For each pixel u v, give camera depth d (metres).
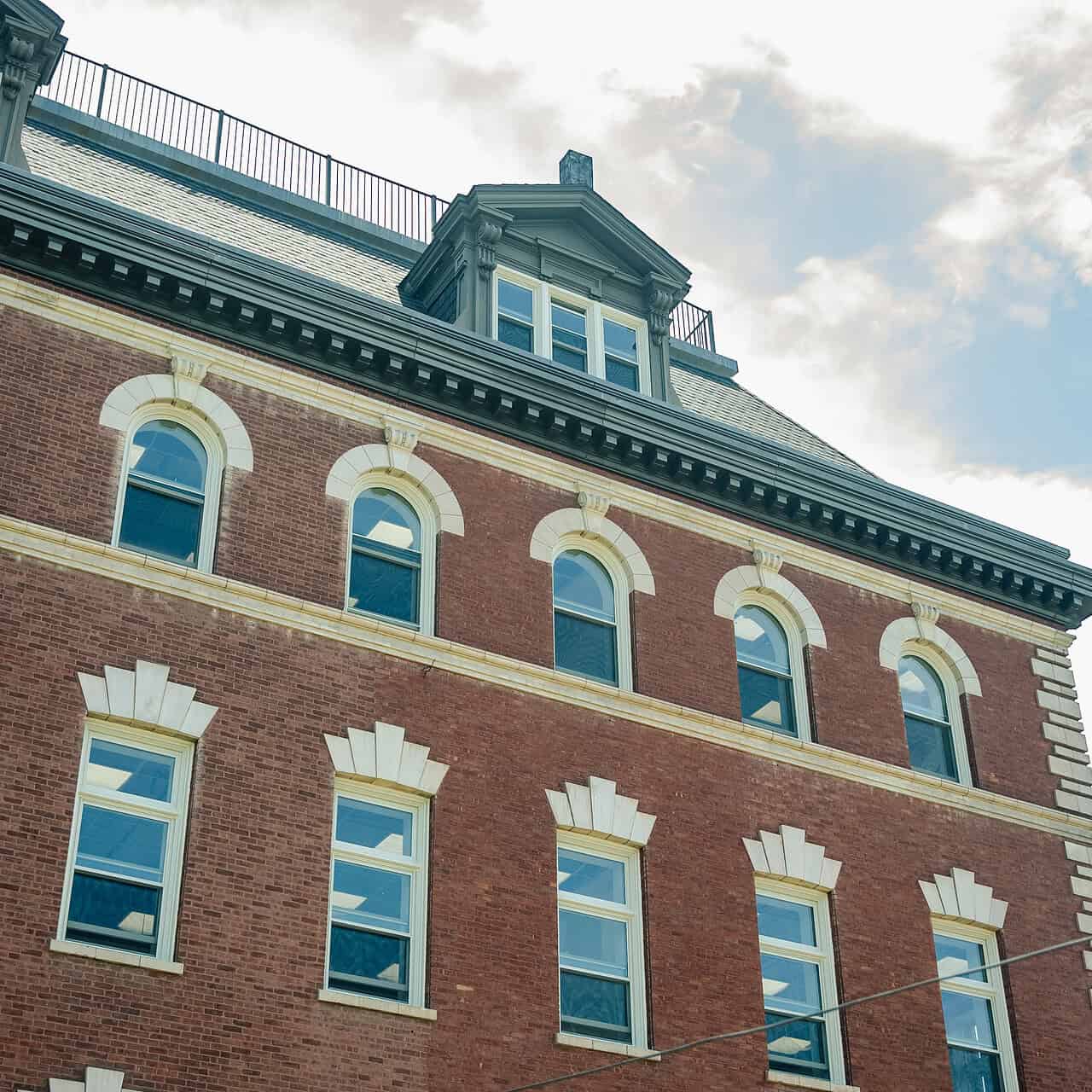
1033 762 26.09
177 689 19.20
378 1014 18.69
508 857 20.47
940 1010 22.88
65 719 18.41
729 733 23.11
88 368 20.66
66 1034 16.88
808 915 22.84
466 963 19.53
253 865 18.75
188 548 20.55
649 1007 20.64
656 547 24.17
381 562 21.97
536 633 22.41
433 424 23.00
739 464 25.02
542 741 21.52
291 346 22.23
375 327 22.59
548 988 19.92
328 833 19.42
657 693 22.97
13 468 19.53
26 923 17.16
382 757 20.20
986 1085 23.06
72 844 17.97
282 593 20.61
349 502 21.86
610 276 26.59
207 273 21.56
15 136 22.27
